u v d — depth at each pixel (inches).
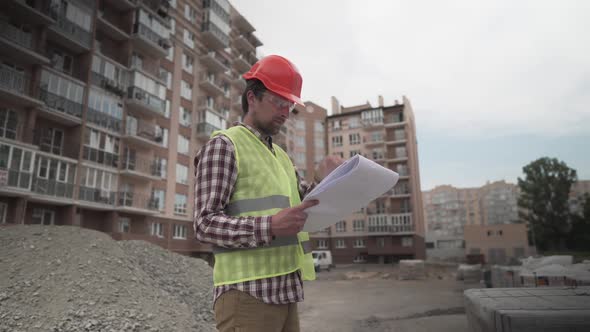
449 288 658.2
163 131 1213.7
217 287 53.2
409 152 2181.3
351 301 496.4
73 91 908.0
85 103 928.9
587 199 2632.9
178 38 1331.2
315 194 46.6
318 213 50.3
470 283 750.5
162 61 1248.2
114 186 999.0
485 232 2123.5
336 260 2170.3
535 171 2787.9
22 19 828.0
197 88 1397.6
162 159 1192.2
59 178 858.8
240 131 58.0
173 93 1274.6
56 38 901.2
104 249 323.3
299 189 72.9
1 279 254.8
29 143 794.8
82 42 942.4
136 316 228.2
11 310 221.8
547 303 76.0
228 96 1612.9
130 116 1082.7
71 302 233.1
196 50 1421.0
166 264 373.7
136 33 1105.4
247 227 46.6
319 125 2508.6
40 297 238.5
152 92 1127.0
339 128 2370.8
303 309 431.5
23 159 758.5
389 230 2066.9
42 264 279.4
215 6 1514.5
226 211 53.9
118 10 1123.9
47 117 868.0
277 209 54.0
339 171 48.4
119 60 1091.9
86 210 956.0
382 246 2090.3
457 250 2539.4
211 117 1398.9
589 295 85.1
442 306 411.8
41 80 842.2
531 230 2672.2
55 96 866.8
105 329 209.2
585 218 2591.0
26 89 808.9
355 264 2068.2
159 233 1146.7
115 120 1016.9
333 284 841.5
